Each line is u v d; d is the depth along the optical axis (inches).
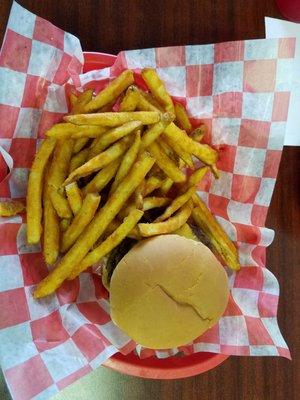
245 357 17.4
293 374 17.6
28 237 15.3
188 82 16.8
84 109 15.7
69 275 15.4
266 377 17.4
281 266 17.8
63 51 15.9
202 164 17.6
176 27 17.6
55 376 14.4
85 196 15.6
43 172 15.5
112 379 17.0
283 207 17.9
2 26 16.1
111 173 15.7
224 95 16.6
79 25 17.1
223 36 17.8
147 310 14.9
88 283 16.7
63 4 16.9
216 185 17.6
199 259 15.5
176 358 16.4
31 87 15.6
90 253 15.3
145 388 17.0
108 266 16.3
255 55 16.1
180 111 16.9
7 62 15.1
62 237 15.7
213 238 17.0
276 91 16.2
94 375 17.0
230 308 17.0
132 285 15.0
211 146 17.3
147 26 17.5
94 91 17.0
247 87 16.4
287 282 17.8
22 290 15.2
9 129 15.5
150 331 15.0
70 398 16.8
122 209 15.9
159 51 16.5
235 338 16.6
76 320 15.6
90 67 16.9
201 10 17.7
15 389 13.9
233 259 17.0
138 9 17.4
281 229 17.9
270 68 16.1
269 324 16.6
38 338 14.9
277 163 16.6
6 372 14.0
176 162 17.0
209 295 15.4
